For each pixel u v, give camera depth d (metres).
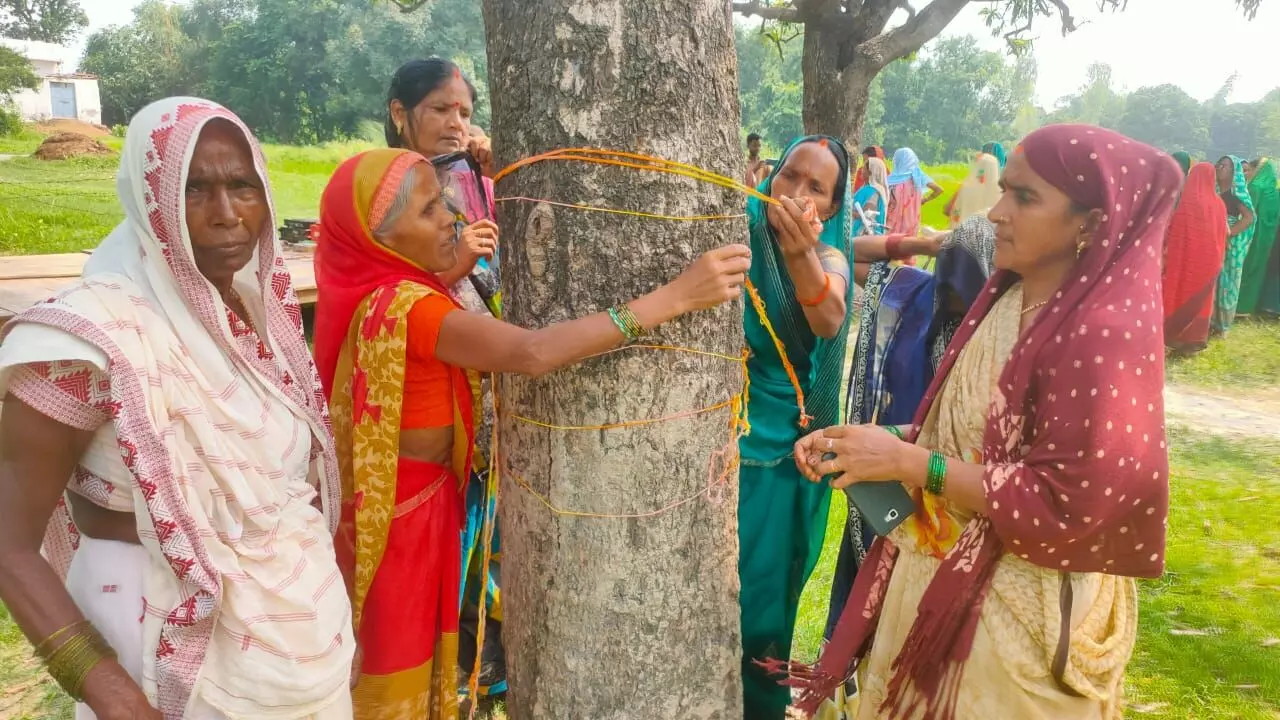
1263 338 9.29
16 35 44.19
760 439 2.55
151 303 1.47
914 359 2.78
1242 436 6.43
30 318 1.38
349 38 41.06
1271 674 3.26
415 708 2.14
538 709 1.92
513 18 1.71
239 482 1.54
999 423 1.73
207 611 1.46
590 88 1.64
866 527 2.64
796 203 2.23
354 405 2.00
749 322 2.55
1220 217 8.34
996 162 8.62
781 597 2.60
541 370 1.68
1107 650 1.79
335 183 2.04
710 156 1.74
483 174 3.14
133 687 1.41
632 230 1.69
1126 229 1.61
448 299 1.95
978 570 1.77
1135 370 1.58
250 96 43.44
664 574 1.82
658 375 1.74
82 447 1.45
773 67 48.78
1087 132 1.64
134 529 1.51
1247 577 4.12
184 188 1.43
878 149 10.51
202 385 1.50
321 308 2.13
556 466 1.80
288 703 1.57
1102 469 1.57
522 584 1.92
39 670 3.13
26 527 1.39
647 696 1.85
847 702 2.68
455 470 2.19
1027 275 1.79
